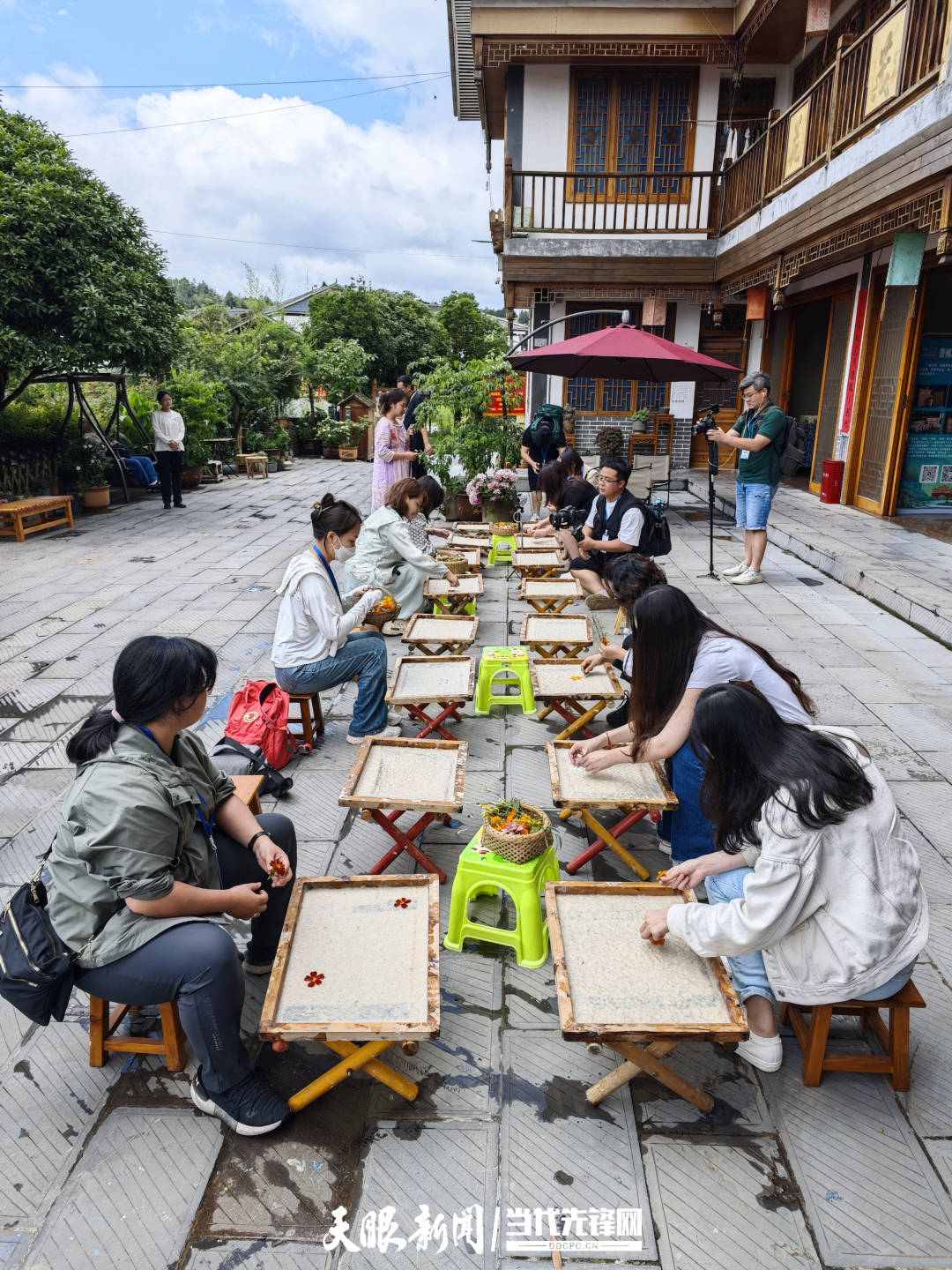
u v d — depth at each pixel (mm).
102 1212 2004
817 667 5574
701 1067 2438
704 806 2299
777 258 10047
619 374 8281
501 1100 2318
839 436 10773
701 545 9531
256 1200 2031
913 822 3711
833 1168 2111
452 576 5824
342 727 4746
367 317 27688
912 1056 2475
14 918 2150
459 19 13852
